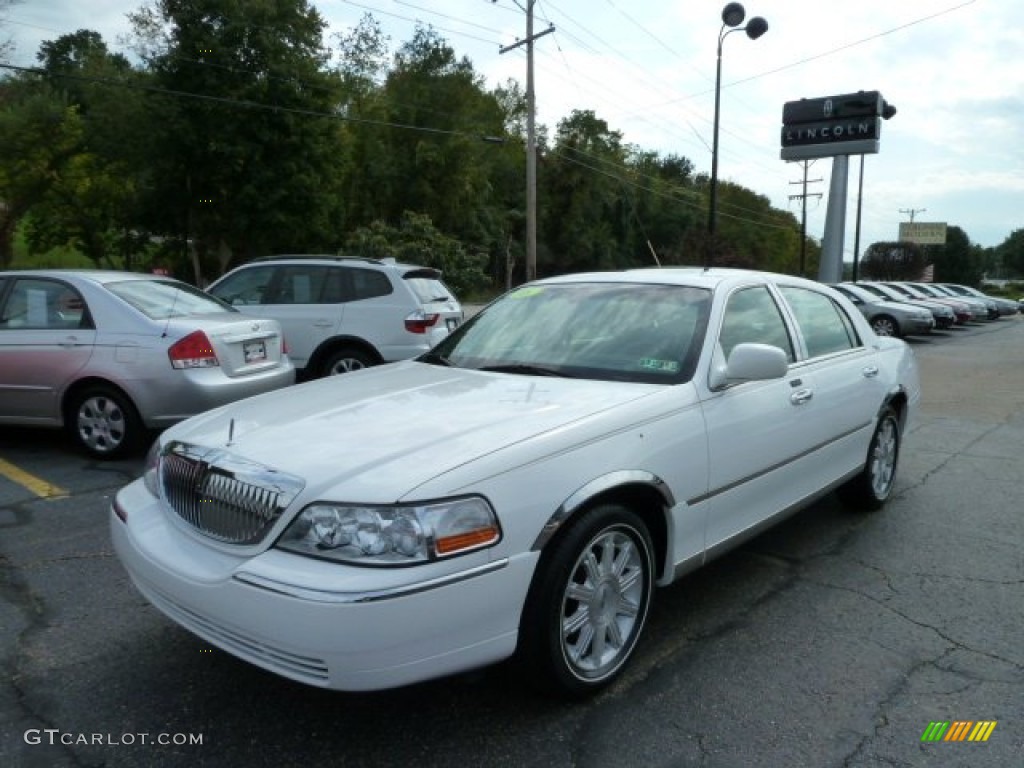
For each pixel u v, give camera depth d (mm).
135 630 3605
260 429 3082
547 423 2994
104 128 33781
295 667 2490
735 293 4160
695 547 3498
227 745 2773
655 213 79188
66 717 2930
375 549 2465
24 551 4547
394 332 9094
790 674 3289
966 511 5551
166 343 6203
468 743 2791
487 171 56375
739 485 3727
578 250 66188
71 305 6516
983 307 34156
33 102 34750
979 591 4160
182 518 2973
